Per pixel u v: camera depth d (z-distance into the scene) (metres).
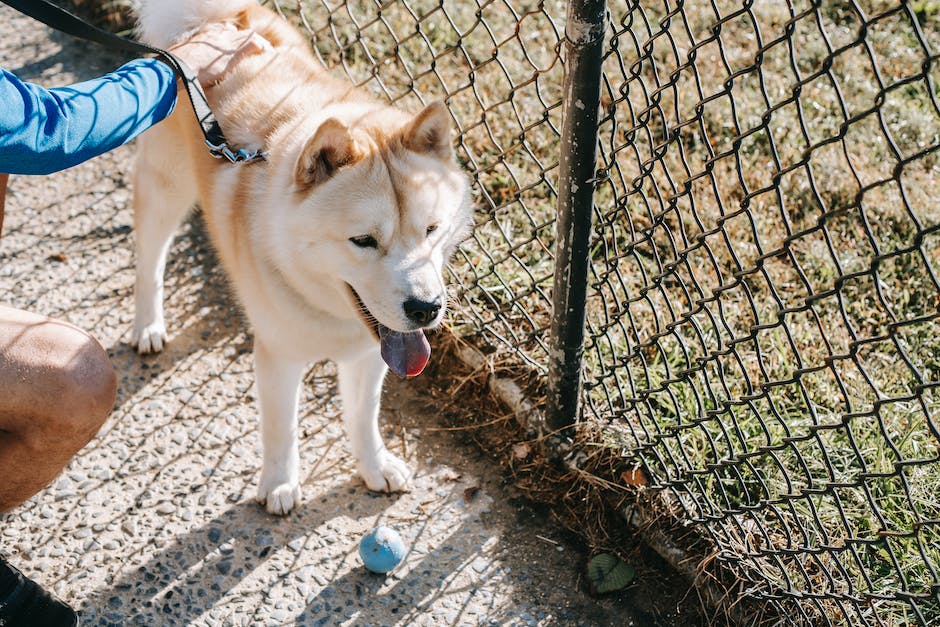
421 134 1.36
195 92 1.34
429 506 1.56
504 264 1.78
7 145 1.07
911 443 1.51
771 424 1.54
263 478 1.53
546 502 1.56
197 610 1.40
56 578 1.42
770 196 1.94
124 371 1.70
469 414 1.68
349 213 1.29
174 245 1.93
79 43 2.31
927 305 1.76
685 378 1.40
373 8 2.27
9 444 1.20
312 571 1.46
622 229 1.86
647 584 1.47
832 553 1.30
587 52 1.23
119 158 2.09
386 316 1.31
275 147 1.39
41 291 1.82
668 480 1.47
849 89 2.21
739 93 2.17
